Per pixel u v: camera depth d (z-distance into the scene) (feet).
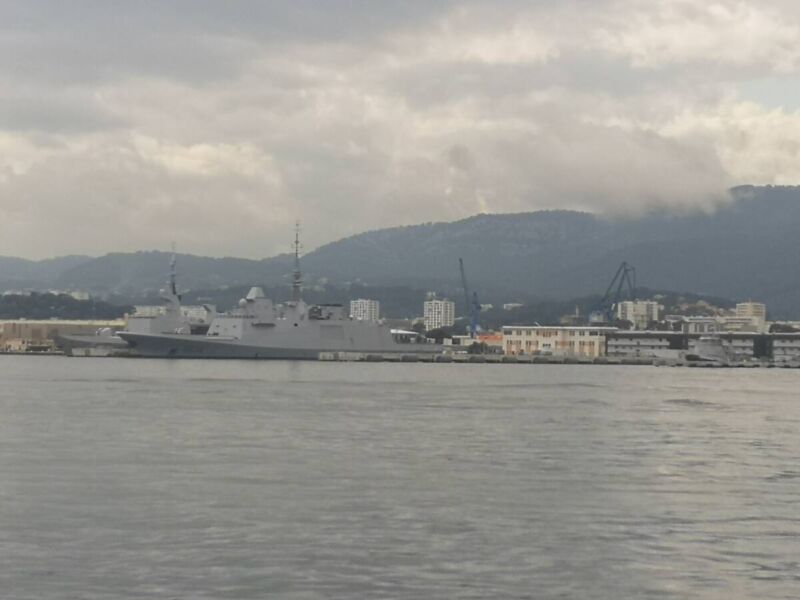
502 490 226.58
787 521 195.00
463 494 220.64
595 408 467.93
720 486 235.61
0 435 323.37
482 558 164.86
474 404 481.87
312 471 250.16
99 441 308.40
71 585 148.05
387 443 311.06
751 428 377.50
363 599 143.33
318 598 143.43
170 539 175.22
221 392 542.57
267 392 547.49
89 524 186.09
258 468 254.06
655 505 210.38
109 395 513.45
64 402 464.24
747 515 200.54
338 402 480.64
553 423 386.73
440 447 303.48
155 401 473.26
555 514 199.82
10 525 184.96
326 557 164.35
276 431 342.03
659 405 494.59
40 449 288.51
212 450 288.71
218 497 213.25
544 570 158.40
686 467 267.18
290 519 191.93
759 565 161.99
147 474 242.99
